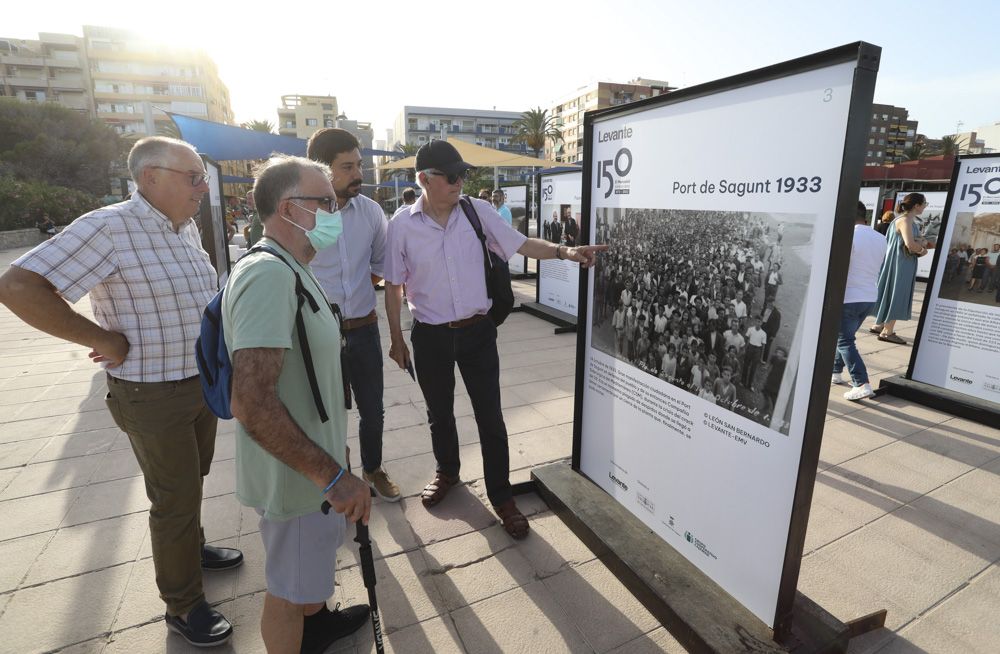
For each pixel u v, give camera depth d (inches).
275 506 57.7
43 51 3078.2
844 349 173.5
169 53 3166.8
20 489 122.3
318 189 57.2
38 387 192.7
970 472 127.6
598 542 95.8
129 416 73.3
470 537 104.1
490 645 79.1
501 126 4035.4
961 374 166.2
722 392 75.3
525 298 361.4
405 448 142.9
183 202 74.9
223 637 78.7
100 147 1551.4
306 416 57.1
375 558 98.1
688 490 84.3
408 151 2090.3
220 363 56.2
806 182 60.1
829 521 108.6
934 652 77.3
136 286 71.2
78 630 81.9
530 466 131.6
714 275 74.5
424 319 103.3
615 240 94.9
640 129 85.4
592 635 80.7
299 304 55.1
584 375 109.7
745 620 76.3
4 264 573.9
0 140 1408.7
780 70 60.5
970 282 161.9
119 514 112.3
